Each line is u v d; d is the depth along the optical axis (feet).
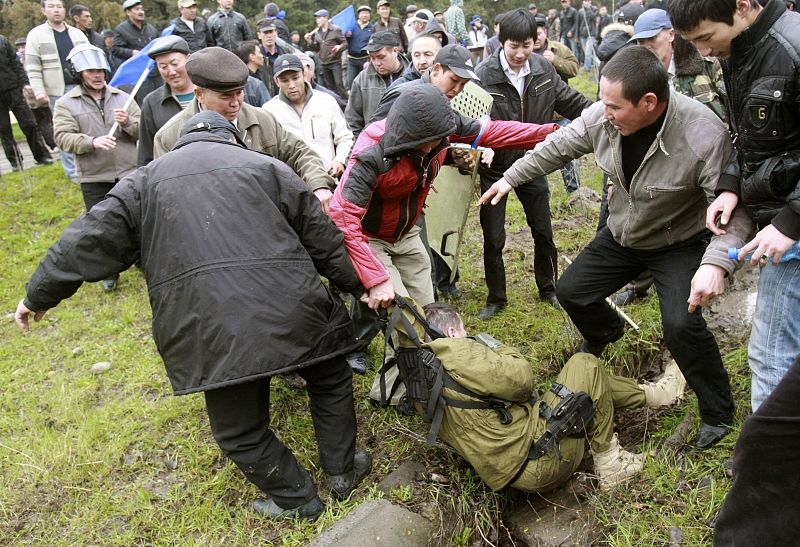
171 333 8.16
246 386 8.34
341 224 9.21
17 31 62.69
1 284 18.19
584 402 9.00
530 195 13.44
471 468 9.84
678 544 8.12
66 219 22.57
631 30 13.38
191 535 9.10
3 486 10.32
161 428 11.37
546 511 9.50
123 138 17.81
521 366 8.95
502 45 12.78
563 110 13.69
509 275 15.81
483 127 11.37
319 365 9.07
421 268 11.69
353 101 17.31
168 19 77.51
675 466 9.31
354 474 9.52
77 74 17.12
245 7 89.56
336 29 33.53
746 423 5.85
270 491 8.86
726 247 7.82
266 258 8.07
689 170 8.40
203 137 8.62
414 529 8.65
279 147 11.42
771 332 7.68
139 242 8.53
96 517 9.57
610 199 9.62
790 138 6.99
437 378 8.91
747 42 6.95
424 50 13.51
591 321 10.65
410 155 9.51
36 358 14.39
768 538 5.81
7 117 27.14
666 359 12.16
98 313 16.19
